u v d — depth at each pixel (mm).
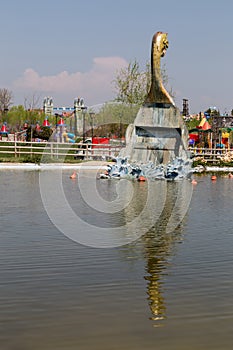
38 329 6285
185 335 6141
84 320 6566
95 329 6289
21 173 32188
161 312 6859
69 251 10320
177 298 7418
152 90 30922
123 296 7488
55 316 6703
